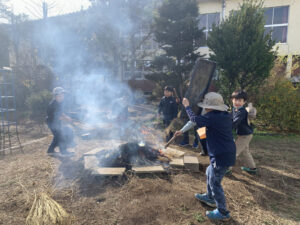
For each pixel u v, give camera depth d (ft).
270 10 45.27
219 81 26.07
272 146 18.71
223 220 8.30
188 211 8.89
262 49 22.07
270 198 10.05
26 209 9.04
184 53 32.19
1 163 14.38
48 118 15.48
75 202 9.50
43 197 7.79
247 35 22.34
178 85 32.12
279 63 30.66
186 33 31.17
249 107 12.12
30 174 12.48
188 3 31.83
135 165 12.76
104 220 8.29
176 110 18.49
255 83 24.00
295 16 43.14
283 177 12.30
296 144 19.31
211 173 8.34
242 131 11.95
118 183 11.16
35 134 23.34
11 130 25.23
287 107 23.66
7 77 41.60
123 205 9.25
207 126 8.13
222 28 23.43
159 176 11.96
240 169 13.39
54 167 13.51
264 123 26.21
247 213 8.84
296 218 8.50
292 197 10.16
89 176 11.80
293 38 43.78
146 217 8.46
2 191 10.53
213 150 8.08
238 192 10.46
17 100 41.78
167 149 15.39
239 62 21.84
